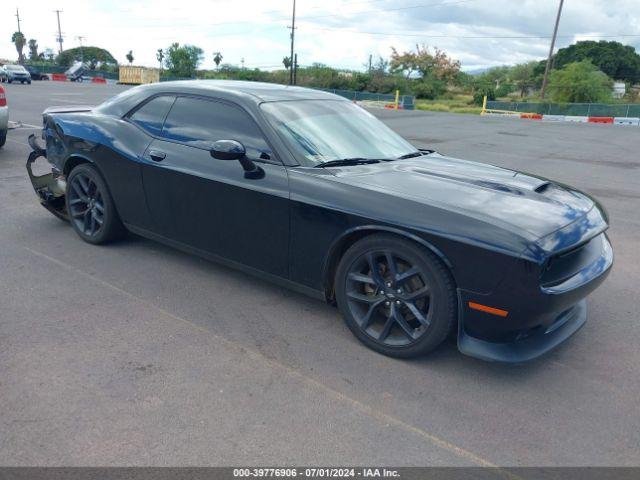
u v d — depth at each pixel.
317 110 3.90
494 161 11.31
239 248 3.62
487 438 2.41
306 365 2.95
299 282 3.39
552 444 2.39
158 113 4.12
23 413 2.44
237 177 3.46
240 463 2.20
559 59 78.62
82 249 4.59
